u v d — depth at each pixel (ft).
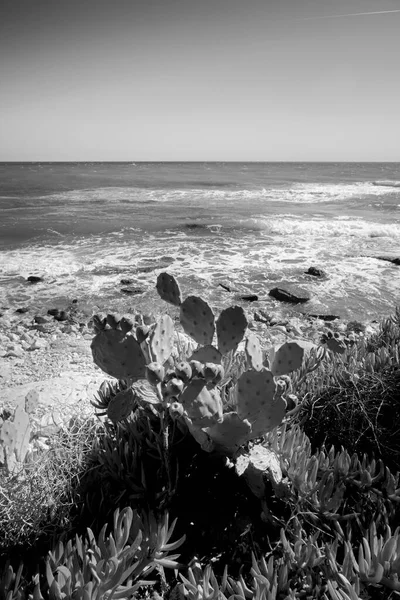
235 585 4.93
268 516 6.06
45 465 6.23
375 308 23.79
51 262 33.88
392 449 7.66
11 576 4.71
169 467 6.29
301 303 24.77
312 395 8.57
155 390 5.95
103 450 6.72
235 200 84.02
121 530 5.15
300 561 5.23
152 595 5.28
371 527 5.40
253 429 6.42
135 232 47.83
